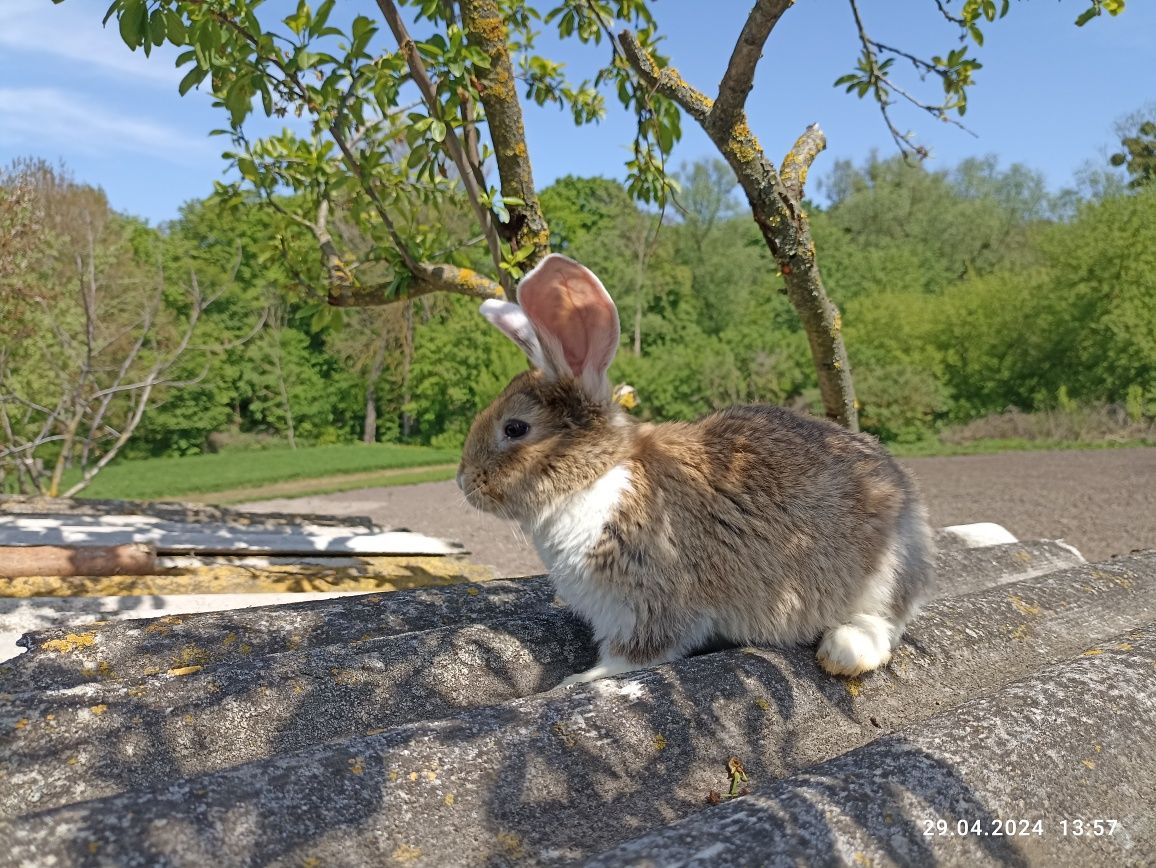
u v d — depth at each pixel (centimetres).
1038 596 67
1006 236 952
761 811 34
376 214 101
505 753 38
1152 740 45
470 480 55
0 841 29
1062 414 565
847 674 50
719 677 47
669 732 43
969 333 653
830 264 909
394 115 88
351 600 60
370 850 33
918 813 35
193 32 68
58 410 211
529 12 107
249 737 42
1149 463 401
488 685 50
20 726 39
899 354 666
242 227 809
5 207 217
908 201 1014
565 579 54
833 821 34
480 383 798
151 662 50
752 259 944
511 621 56
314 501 409
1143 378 582
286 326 954
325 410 953
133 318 385
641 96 96
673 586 52
